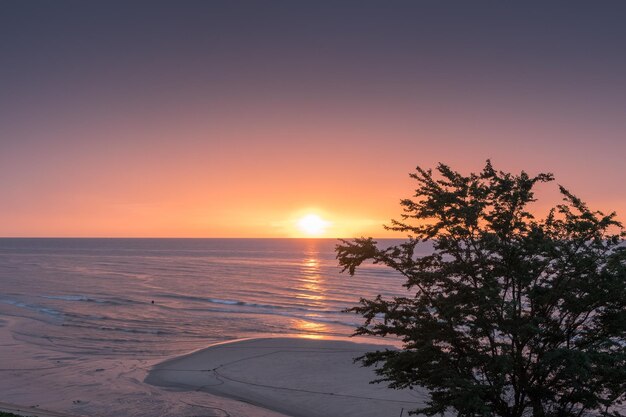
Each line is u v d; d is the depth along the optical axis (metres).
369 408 32.16
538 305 13.79
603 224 13.53
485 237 13.55
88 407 32.12
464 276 14.06
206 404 33.06
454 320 13.55
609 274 13.30
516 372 13.26
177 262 193.62
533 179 14.08
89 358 44.75
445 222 14.02
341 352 46.28
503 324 12.85
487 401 13.48
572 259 13.74
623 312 13.24
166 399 33.97
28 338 52.25
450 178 14.66
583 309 13.23
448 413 23.92
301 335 55.16
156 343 51.22
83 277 124.69
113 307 73.81
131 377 39.03
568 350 11.88
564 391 13.55
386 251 14.91
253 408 32.53
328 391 35.59
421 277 14.02
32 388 35.91
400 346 48.06
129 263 184.50
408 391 34.94
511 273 13.73
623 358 11.95
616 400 13.88
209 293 93.19
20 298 83.00
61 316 65.38
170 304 77.56
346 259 15.06
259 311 72.31
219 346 48.94
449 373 12.85
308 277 128.62
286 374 39.84
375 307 14.97
